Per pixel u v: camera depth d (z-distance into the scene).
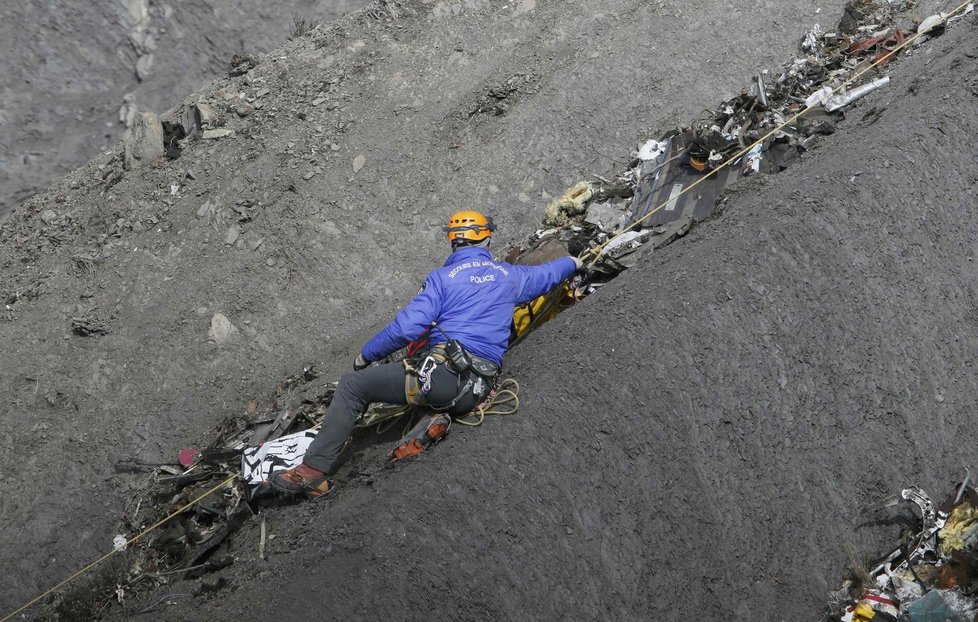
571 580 4.10
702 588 4.14
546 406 4.67
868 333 4.78
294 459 5.62
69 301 8.46
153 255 8.61
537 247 6.82
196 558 5.43
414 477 4.57
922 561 4.11
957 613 3.77
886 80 7.19
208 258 8.47
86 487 7.00
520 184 8.66
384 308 8.07
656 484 4.35
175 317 8.09
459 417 4.93
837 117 7.22
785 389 4.64
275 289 8.23
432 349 4.90
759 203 5.70
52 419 7.64
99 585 5.61
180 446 7.27
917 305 4.88
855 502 4.40
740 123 7.66
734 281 4.95
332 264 8.34
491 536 4.21
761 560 4.22
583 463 4.42
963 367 4.73
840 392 4.64
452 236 5.25
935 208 5.19
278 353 7.88
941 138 5.46
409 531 4.29
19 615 6.00
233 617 4.32
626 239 6.86
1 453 7.46
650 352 4.75
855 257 5.00
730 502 4.34
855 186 5.27
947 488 4.41
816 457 4.49
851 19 8.67
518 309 6.12
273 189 8.77
